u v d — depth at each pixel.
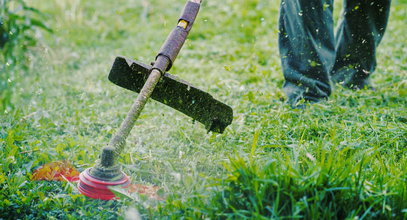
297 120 4.57
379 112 4.77
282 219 2.79
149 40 8.95
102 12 10.60
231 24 9.61
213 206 2.94
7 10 6.21
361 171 3.20
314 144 3.86
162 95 3.76
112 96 5.82
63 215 3.24
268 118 4.61
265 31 9.26
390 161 3.68
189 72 6.78
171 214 3.03
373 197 2.89
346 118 4.68
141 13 10.60
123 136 3.28
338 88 5.50
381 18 5.35
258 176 2.92
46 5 10.33
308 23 4.75
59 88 6.16
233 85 5.81
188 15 3.81
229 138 4.27
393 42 7.93
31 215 3.24
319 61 4.91
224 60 7.44
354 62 5.64
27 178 3.70
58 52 7.71
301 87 5.01
